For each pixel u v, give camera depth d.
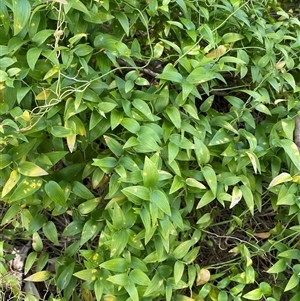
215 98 1.39
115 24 1.17
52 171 1.13
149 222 0.98
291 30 1.41
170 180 1.09
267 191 1.22
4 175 1.02
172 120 1.05
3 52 0.96
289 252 1.14
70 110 0.99
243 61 1.14
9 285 1.24
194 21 1.29
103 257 1.09
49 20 1.04
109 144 1.03
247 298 1.13
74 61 1.02
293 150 1.10
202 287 1.18
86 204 1.12
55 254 1.37
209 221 1.23
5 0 0.93
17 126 0.96
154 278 1.10
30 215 1.12
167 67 1.08
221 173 1.12
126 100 1.05
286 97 1.29
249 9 1.31
